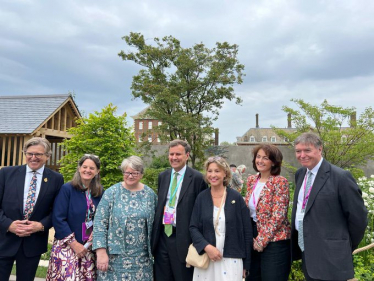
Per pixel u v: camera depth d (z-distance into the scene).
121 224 3.24
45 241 3.73
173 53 16.09
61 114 13.67
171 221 3.50
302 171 3.24
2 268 3.52
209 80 16.12
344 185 2.75
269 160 3.39
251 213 3.42
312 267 2.74
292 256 3.14
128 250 3.23
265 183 3.39
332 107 12.94
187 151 3.71
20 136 11.52
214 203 3.31
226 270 3.08
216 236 3.16
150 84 15.10
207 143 16.44
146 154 15.82
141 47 16.27
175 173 3.72
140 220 3.31
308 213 2.85
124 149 9.73
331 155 12.93
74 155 9.37
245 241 3.20
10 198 3.52
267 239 3.13
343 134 12.91
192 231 3.26
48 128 12.88
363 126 12.62
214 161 3.30
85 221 3.46
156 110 15.44
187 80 16.44
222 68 16.11
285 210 3.23
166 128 15.20
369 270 4.18
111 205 3.32
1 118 12.23
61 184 3.82
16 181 3.59
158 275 3.56
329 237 2.74
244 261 3.17
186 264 3.36
